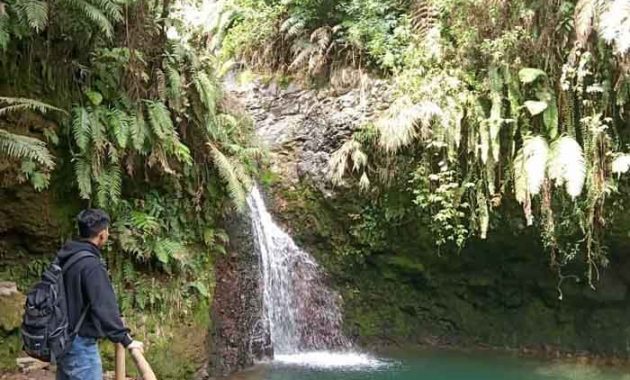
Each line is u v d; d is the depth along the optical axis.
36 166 5.97
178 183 7.40
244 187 7.85
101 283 3.64
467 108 8.38
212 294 7.61
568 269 8.91
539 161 7.65
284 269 9.16
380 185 9.03
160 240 6.99
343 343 9.36
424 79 8.66
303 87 10.01
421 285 9.82
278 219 9.48
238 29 10.99
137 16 6.67
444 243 9.13
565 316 9.27
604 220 8.09
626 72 7.61
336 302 9.53
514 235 8.77
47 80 6.30
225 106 8.60
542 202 8.02
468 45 8.51
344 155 9.05
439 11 8.93
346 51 9.74
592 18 7.46
